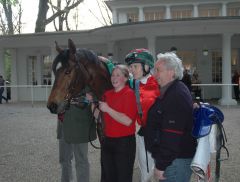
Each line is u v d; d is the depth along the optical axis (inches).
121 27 643.5
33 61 868.0
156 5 943.0
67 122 181.8
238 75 732.7
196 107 129.2
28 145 347.6
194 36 732.0
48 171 257.8
